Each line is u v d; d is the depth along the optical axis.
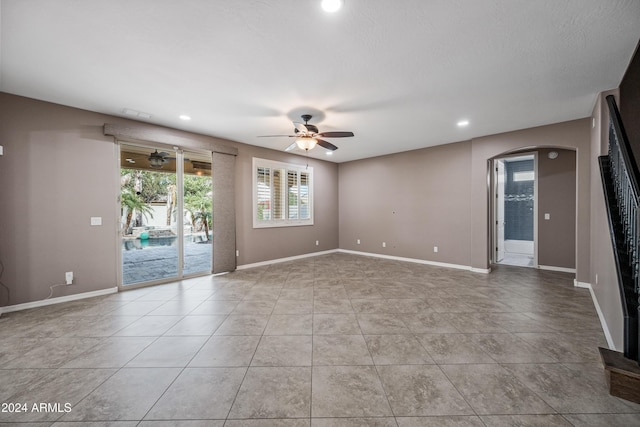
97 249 3.62
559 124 4.03
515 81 2.77
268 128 4.34
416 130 4.45
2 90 2.96
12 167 3.04
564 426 1.42
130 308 3.17
